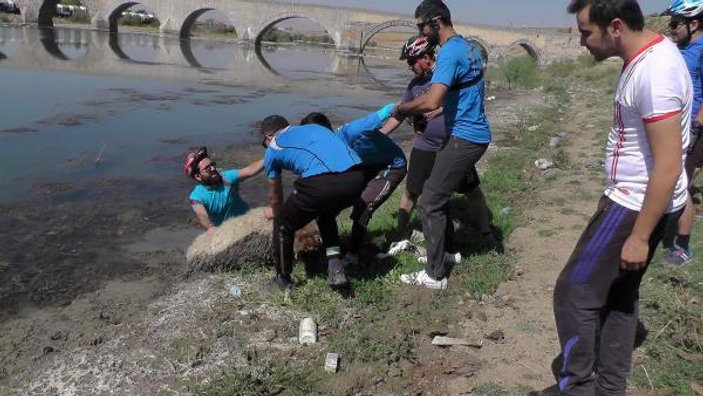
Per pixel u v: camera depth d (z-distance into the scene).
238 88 22.05
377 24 59.06
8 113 13.43
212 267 5.40
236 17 61.00
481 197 5.65
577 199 7.47
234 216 5.81
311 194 4.38
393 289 4.98
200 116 14.91
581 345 2.94
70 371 4.03
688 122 2.61
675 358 3.89
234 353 4.13
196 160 5.45
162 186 8.69
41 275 5.63
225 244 5.32
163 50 42.12
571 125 13.61
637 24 2.59
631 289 2.98
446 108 4.57
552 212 6.99
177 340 4.32
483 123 4.59
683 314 4.28
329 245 4.68
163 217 7.40
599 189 7.88
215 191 5.65
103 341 4.41
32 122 12.66
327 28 60.12
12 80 19.17
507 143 11.56
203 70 28.92
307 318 4.45
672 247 5.31
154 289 5.36
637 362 3.86
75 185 8.52
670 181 2.50
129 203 7.86
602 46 2.70
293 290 4.94
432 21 4.44
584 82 25.03
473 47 4.54
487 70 32.00
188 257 5.46
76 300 5.15
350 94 22.92
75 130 12.16
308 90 23.19
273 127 4.86
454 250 5.48
